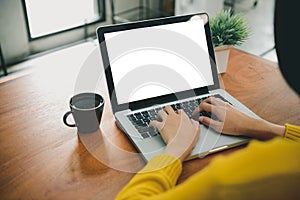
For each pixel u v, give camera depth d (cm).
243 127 89
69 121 97
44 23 267
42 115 99
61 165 82
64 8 276
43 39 266
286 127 90
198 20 106
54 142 89
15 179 78
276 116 101
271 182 45
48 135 91
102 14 303
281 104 106
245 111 100
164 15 333
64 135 92
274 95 110
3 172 80
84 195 75
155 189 69
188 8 321
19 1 240
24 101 105
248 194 45
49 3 262
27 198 74
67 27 279
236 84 116
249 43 280
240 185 44
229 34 113
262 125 90
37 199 73
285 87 114
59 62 126
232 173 45
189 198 48
